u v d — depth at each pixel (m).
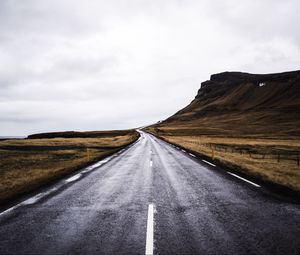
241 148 42.28
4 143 57.44
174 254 4.31
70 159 21.67
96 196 8.45
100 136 116.75
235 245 4.60
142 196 8.34
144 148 32.31
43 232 5.35
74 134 125.38
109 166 16.12
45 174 12.55
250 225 5.55
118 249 4.53
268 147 44.84
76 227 5.62
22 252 4.47
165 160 18.91
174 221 5.91
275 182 9.61
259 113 177.75
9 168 15.96
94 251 4.47
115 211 6.77
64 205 7.40
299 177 10.55
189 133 120.81
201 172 13.19
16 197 8.43
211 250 4.43
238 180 10.88
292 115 154.50
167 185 10.01
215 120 191.12
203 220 5.95
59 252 4.45
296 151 37.47
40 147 44.22
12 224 5.84
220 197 8.04
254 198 7.83
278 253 4.28
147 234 5.17
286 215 6.18
